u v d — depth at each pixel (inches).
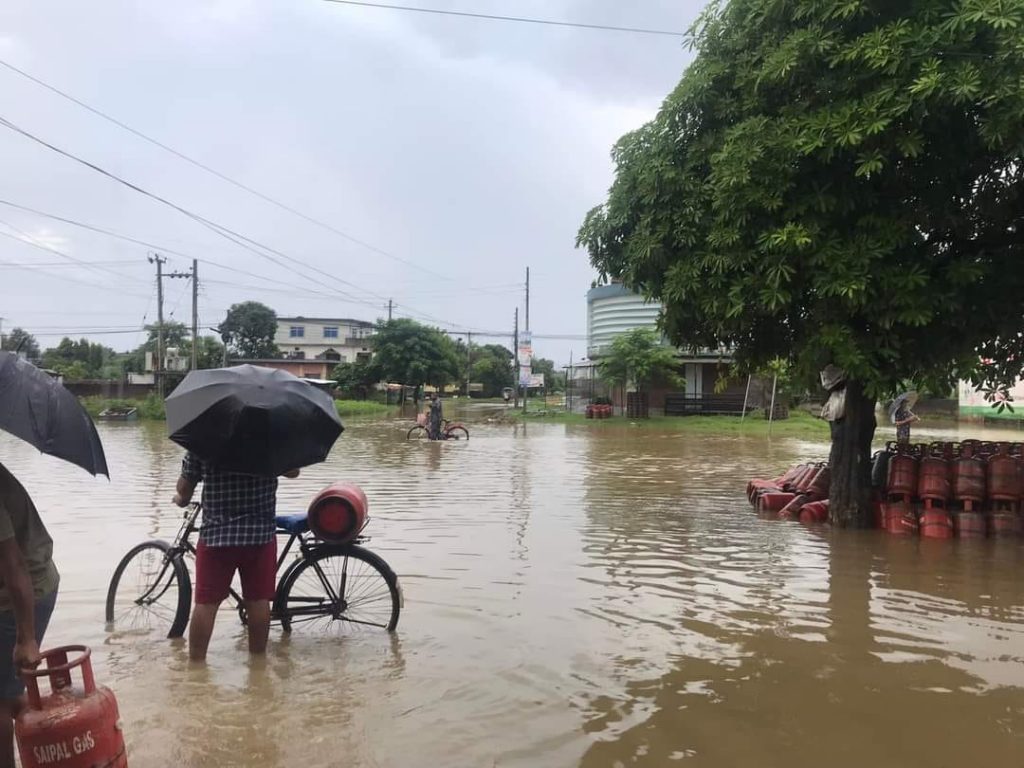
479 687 173.5
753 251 319.6
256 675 180.1
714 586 261.3
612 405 1748.3
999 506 358.6
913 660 192.5
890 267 306.3
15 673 121.6
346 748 145.4
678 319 369.4
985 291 335.9
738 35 346.9
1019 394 1359.5
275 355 2682.1
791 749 145.9
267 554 190.4
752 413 1535.4
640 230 366.6
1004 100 267.3
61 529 349.7
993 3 261.9
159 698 167.0
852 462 375.2
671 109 358.0
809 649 200.1
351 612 215.5
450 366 2253.9
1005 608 237.9
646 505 441.1
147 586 226.7
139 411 1466.5
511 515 401.7
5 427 114.6
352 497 204.8
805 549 322.3
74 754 109.7
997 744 148.5
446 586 256.8
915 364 338.3
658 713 160.9
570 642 203.5
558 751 144.4
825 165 309.6
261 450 177.6
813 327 338.6
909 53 279.3
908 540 342.6
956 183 322.3
